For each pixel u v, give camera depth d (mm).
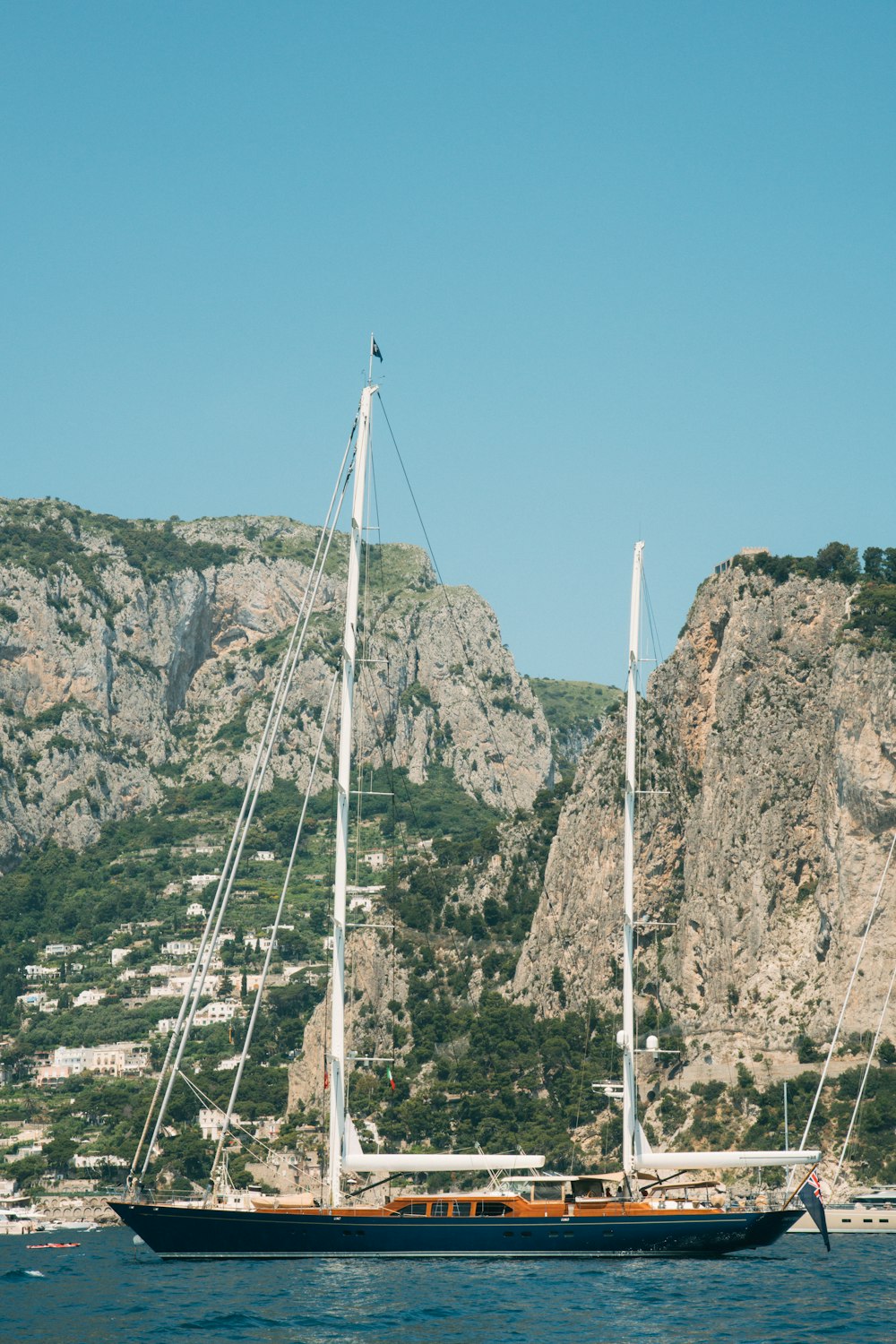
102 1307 114625
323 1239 130750
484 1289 118375
